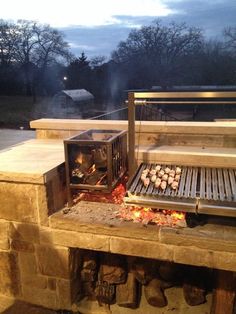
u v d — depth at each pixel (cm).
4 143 741
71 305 252
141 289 271
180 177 248
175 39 2573
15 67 3066
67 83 3075
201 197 211
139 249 221
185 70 2495
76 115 2172
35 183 231
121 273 252
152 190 227
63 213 243
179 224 222
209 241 203
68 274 244
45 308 255
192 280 250
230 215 206
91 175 251
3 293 269
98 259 267
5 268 260
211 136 305
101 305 256
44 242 243
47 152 296
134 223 225
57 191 250
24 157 276
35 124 364
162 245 215
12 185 238
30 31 3016
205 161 269
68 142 242
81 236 231
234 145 301
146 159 283
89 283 263
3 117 1948
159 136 318
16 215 245
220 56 2373
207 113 1773
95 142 239
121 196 269
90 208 251
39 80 3133
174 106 1791
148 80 2670
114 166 254
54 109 2367
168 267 255
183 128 308
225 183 233
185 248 210
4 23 2952
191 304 252
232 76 2314
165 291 267
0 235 254
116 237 223
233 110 1758
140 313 248
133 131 257
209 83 2408
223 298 227
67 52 3212
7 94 3128
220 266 206
